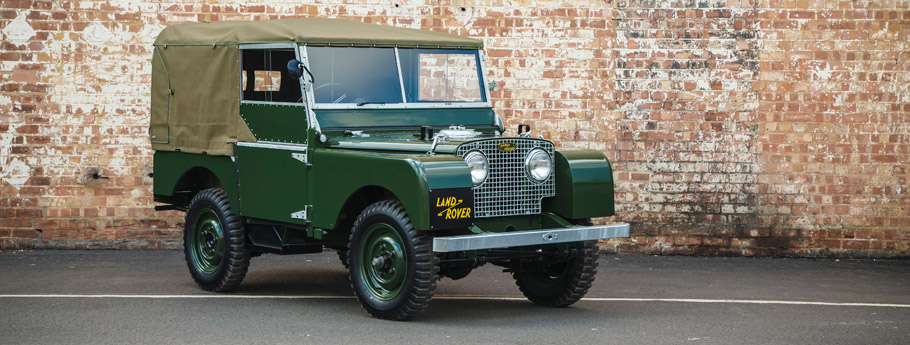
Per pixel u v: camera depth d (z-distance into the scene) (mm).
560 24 11352
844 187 11352
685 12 11305
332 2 11320
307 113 7809
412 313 7207
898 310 8164
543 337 6852
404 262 7203
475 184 7281
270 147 8125
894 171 11336
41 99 11219
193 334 6875
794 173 11352
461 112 8555
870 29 11273
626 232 7758
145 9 11219
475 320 7492
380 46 8234
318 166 7711
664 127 11383
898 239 11367
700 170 11398
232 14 11266
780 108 11320
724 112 11344
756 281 9727
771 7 11281
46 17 11164
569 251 7887
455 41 8617
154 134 9281
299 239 8344
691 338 6875
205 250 8883
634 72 11359
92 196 11344
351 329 7070
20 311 7707
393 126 8172
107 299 8289
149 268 10086
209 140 8664
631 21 11344
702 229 11430
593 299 8578
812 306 8297
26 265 10203
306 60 7859
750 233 11414
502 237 7062
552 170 7750
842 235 11383
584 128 11398
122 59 11234
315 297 8531
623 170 11422
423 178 6902
